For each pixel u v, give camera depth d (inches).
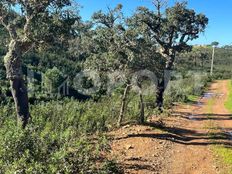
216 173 680.4
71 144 617.9
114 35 951.0
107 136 865.5
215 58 6161.4
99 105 1284.4
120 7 1115.3
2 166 502.9
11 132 558.9
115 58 943.0
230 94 2503.7
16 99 797.2
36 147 556.4
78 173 550.6
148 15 1379.2
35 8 756.6
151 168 671.1
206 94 2500.0
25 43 786.8
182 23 1449.3
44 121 893.8
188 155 789.9
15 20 785.6
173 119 1274.6
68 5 770.2
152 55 970.1
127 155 735.7
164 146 839.7
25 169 488.7
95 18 1114.1
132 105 1269.7
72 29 823.1
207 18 1464.1
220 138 984.9
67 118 949.2
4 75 1791.3
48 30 768.9
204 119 1355.8
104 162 624.7
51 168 494.9
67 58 2469.2
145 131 957.2
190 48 1497.3
